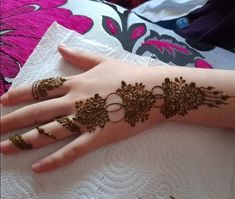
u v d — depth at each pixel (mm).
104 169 223
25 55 262
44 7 300
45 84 237
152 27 316
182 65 291
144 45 298
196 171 229
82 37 280
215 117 235
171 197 221
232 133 248
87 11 306
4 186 214
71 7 306
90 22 299
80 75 245
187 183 225
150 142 234
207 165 232
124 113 229
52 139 223
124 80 238
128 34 302
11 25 278
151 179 223
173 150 234
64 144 226
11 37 271
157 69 243
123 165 225
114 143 231
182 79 235
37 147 222
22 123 226
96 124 225
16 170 218
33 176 217
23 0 302
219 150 239
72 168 220
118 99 231
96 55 260
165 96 232
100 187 218
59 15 297
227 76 235
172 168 228
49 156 218
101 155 226
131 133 233
